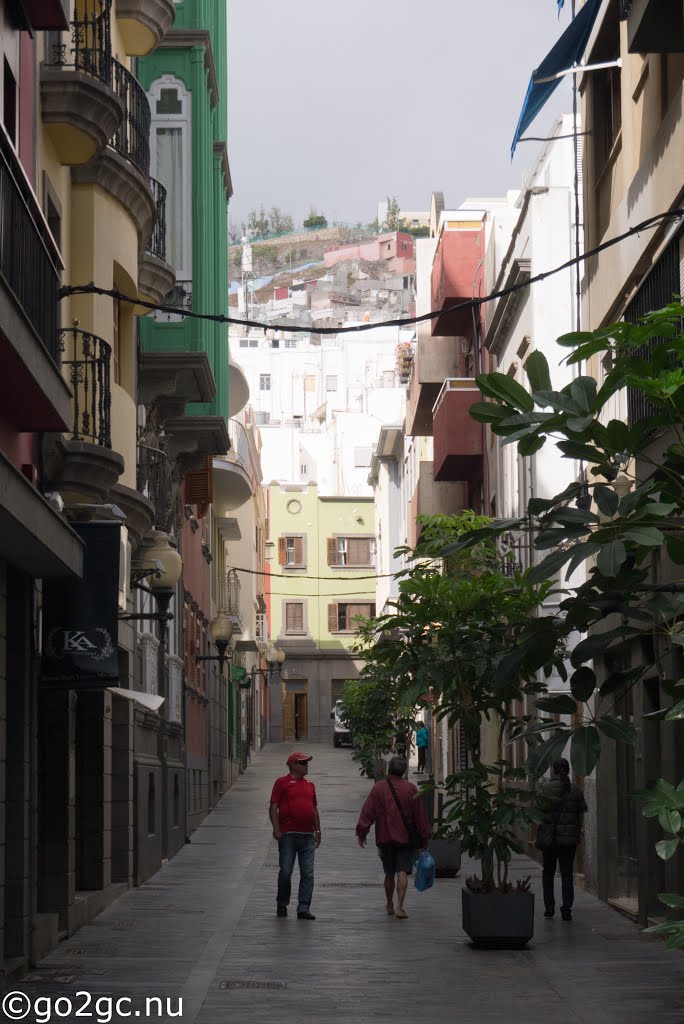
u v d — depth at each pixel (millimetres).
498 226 41438
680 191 18375
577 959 17578
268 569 110812
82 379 19438
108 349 19875
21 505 13633
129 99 22812
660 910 20422
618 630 11586
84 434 19250
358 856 33656
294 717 109375
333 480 125812
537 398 11172
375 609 110938
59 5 16219
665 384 10758
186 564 41875
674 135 18641
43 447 18172
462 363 47938
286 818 22047
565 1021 13477
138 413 27547
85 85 19031
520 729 19750
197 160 30328
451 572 20781
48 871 19625
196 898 24781
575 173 29516
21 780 16688
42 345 14508
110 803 24172
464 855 34250
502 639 19500
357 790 58281
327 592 111125
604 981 15906
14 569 16594
